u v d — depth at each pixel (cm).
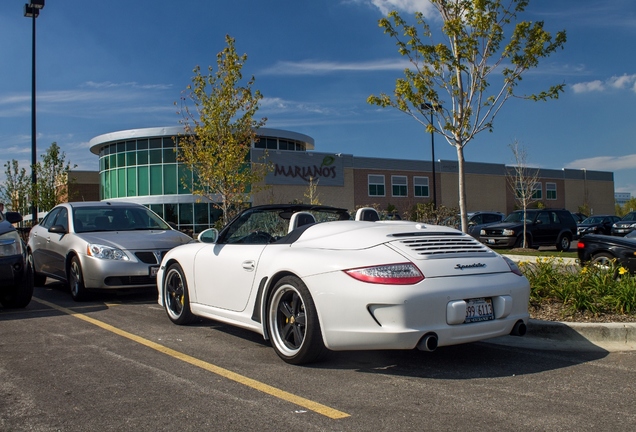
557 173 5784
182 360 474
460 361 474
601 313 603
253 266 511
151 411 350
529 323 563
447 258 439
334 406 358
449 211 2409
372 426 324
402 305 397
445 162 5066
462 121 1194
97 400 371
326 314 423
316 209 589
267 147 4178
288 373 434
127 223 924
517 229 1853
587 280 672
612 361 476
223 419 335
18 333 586
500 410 352
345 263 423
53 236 922
